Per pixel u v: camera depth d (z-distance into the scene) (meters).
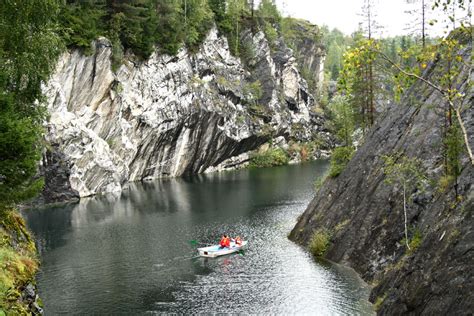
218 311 23.47
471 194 18.78
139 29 72.31
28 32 22.41
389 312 19.70
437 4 13.15
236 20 108.00
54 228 43.09
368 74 47.25
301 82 123.31
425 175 26.11
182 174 87.88
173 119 80.62
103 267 31.20
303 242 34.97
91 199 60.09
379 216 28.14
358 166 34.69
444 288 16.72
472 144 21.97
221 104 92.12
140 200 58.84
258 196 60.19
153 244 37.00
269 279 27.72
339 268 28.41
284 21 135.62
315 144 119.75
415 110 31.73
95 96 66.50
